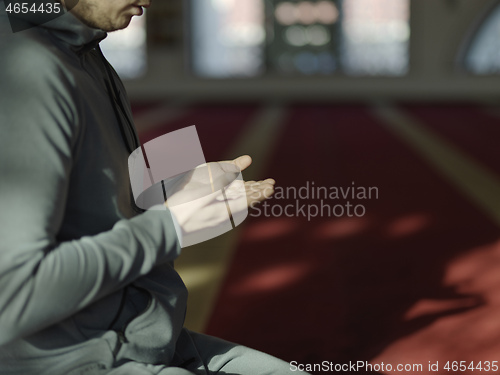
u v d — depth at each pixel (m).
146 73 15.36
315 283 2.82
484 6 14.36
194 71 15.44
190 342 1.12
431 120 10.02
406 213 4.05
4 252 0.73
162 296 0.96
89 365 0.87
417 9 14.73
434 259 3.13
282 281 2.84
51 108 0.78
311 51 15.15
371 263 3.08
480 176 5.38
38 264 0.74
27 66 0.78
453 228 3.69
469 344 2.19
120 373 0.87
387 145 7.27
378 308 2.53
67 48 0.87
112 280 0.80
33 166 0.75
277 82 15.24
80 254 0.77
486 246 3.33
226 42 15.30
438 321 2.38
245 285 2.79
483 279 2.84
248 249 3.29
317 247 3.33
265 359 1.12
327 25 14.99
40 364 0.85
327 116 10.77
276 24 15.09
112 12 0.88
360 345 2.20
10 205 0.74
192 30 15.24
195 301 2.61
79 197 0.87
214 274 2.93
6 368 0.84
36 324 0.75
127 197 0.95
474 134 8.26
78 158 0.85
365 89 15.13
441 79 14.97
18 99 0.76
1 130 0.75
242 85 15.29
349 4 14.87
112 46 15.24
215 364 1.12
